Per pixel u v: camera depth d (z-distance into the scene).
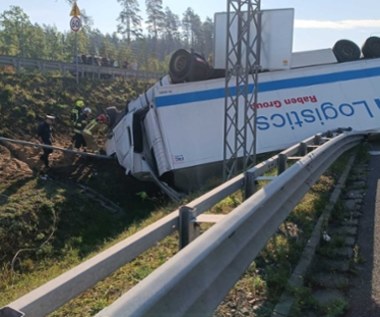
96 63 35.91
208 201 3.60
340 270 4.17
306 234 4.97
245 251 3.30
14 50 66.88
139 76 35.34
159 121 13.02
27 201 11.17
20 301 1.86
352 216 5.99
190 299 2.39
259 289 3.64
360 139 13.41
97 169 15.50
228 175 11.30
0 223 9.77
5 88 19.81
